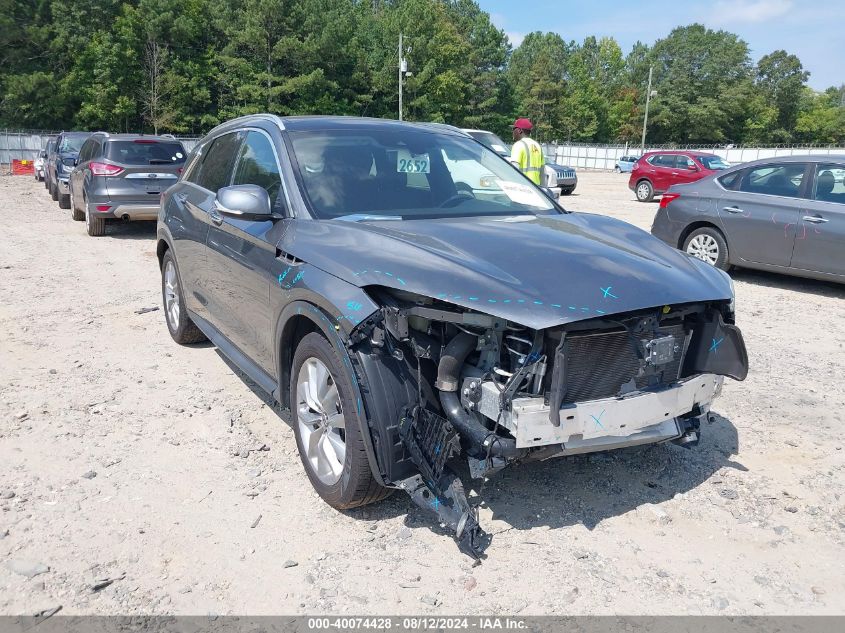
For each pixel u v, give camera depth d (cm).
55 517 338
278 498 361
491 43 8281
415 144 454
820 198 856
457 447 296
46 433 431
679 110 9581
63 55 5672
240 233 420
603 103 9656
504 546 319
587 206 2120
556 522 340
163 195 621
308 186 392
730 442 436
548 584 294
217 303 476
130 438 427
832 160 856
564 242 345
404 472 306
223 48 6203
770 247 893
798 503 364
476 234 347
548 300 285
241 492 366
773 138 10344
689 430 357
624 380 315
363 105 6675
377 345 299
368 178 410
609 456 409
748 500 365
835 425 466
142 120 5972
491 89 8044
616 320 298
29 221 1462
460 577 297
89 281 880
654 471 394
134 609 276
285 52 5978
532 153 977
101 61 5572
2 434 428
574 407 297
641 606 282
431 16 7044
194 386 516
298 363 355
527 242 338
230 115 5956
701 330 344
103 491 364
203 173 544
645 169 2345
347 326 299
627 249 351
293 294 343
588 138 9575
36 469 386
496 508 350
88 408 471
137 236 1272
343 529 332
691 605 283
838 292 897
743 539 330
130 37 5622
